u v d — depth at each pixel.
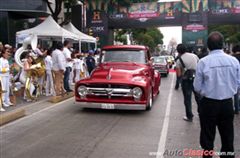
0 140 7.02
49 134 7.48
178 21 34.22
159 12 34.44
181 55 8.84
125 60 11.03
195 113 10.09
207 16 33.81
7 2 23.62
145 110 10.33
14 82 12.12
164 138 7.20
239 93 9.97
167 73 25.88
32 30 17.45
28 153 6.15
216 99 4.83
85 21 34.78
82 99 9.70
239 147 6.59
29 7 24.33
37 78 12.51
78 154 6.08
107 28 35.16
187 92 8.85
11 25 24.78
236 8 33.47
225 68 4.82
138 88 9.41
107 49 11.38
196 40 33.69
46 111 10.20
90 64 16.59
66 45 13.19
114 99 9.50
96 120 8.92
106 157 5.92
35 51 13.86
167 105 11.46
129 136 7.33
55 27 17.66
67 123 8.57
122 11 35.03
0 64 10.48
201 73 4.89
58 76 12.37
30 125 8.38
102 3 34.94
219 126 5.01
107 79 9.58
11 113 9.06
